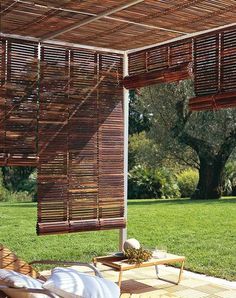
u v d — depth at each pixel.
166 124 18.36
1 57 6.14
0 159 6.13
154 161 19.52
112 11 5.11
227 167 20.00
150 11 5.11
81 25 5.64
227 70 5.69
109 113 7.02
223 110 17.53
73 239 10.99
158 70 6.59
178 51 6.30
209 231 12.15
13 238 11.14
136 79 6.84
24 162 6.33
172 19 5.39
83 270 7.20
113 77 7.03
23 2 4.83
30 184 19.14
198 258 8.79
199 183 19.55
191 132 18.09
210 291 6.05
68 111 6.68
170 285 6.34
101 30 5.90
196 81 6.03
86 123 6.83
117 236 11.40
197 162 19.59
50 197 6.56
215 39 5.83
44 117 6.49
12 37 6.20
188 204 17.27
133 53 7.00
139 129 20.97
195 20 5.41
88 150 6.85
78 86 6.75
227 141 17.88
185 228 12.60
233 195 20.31
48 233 6.50
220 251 9.59
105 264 5.74
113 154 7.07
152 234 11.77
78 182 6.77
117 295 4.40
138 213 15.24
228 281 6.71
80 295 4.19
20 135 6.30
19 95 6.29
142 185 19.66
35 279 4.55
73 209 6.73
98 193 6.94
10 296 4.19
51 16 5.30
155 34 6.05
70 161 6.71
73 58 6.70
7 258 4.96
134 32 5.97
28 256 9.05
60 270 4.52
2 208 16.19
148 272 7.07
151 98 18.08
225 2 4.79
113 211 7.07
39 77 6.44
